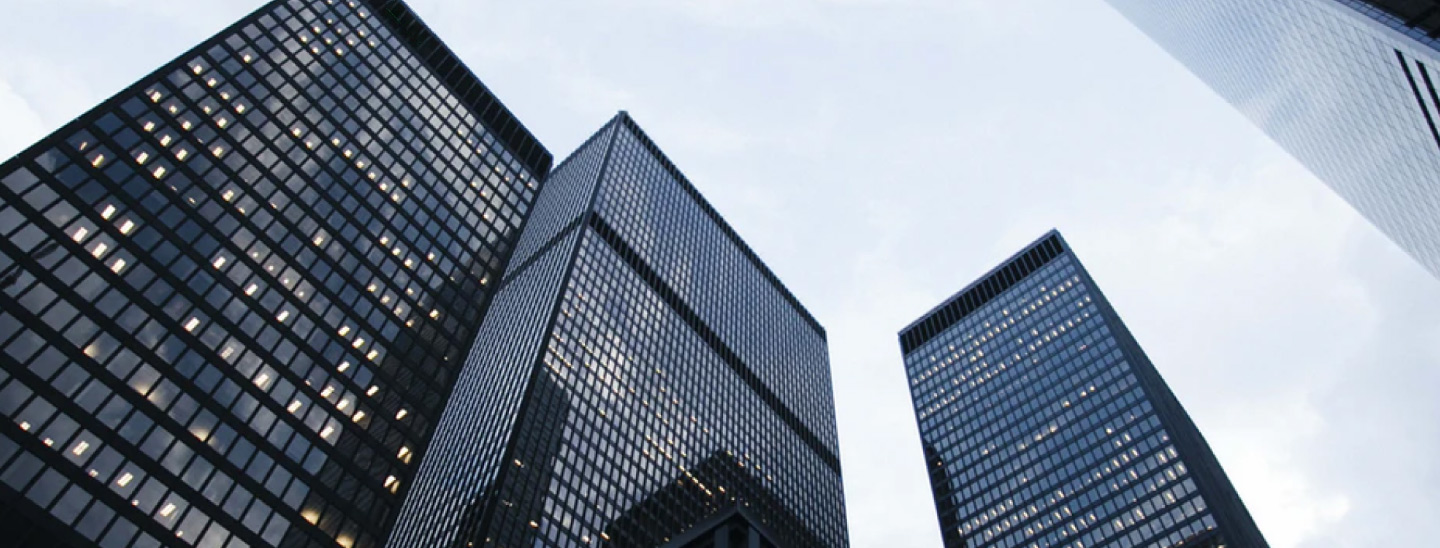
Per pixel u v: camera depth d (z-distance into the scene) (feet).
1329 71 320.91
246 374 221.46
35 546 167.73
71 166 225.15
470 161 349.20
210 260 235.20
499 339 615.57
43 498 172.96
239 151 266.57
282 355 232.32
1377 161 336.29
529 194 368.68
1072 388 637.30
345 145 301.22
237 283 236.84
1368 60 282.56
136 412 196.65
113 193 228.22
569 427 497.05
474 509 430.61
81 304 203.72
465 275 306.35
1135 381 603.67
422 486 517.14
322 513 213.46
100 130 238.68
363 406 241.35
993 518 583.99
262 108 285.43
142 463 190.49
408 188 311.27
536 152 393.09
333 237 271.28
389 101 335.06
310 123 296.10
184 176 246.88
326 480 219.61
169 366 208.85
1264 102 419.95
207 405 209.26
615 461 510.58
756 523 283.59
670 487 538.06
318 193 278.05
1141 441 557.74
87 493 179.42
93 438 186.80
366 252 277.44
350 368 245.65
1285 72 366.22
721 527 277.03
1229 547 464.65
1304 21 311.68
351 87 323.98
